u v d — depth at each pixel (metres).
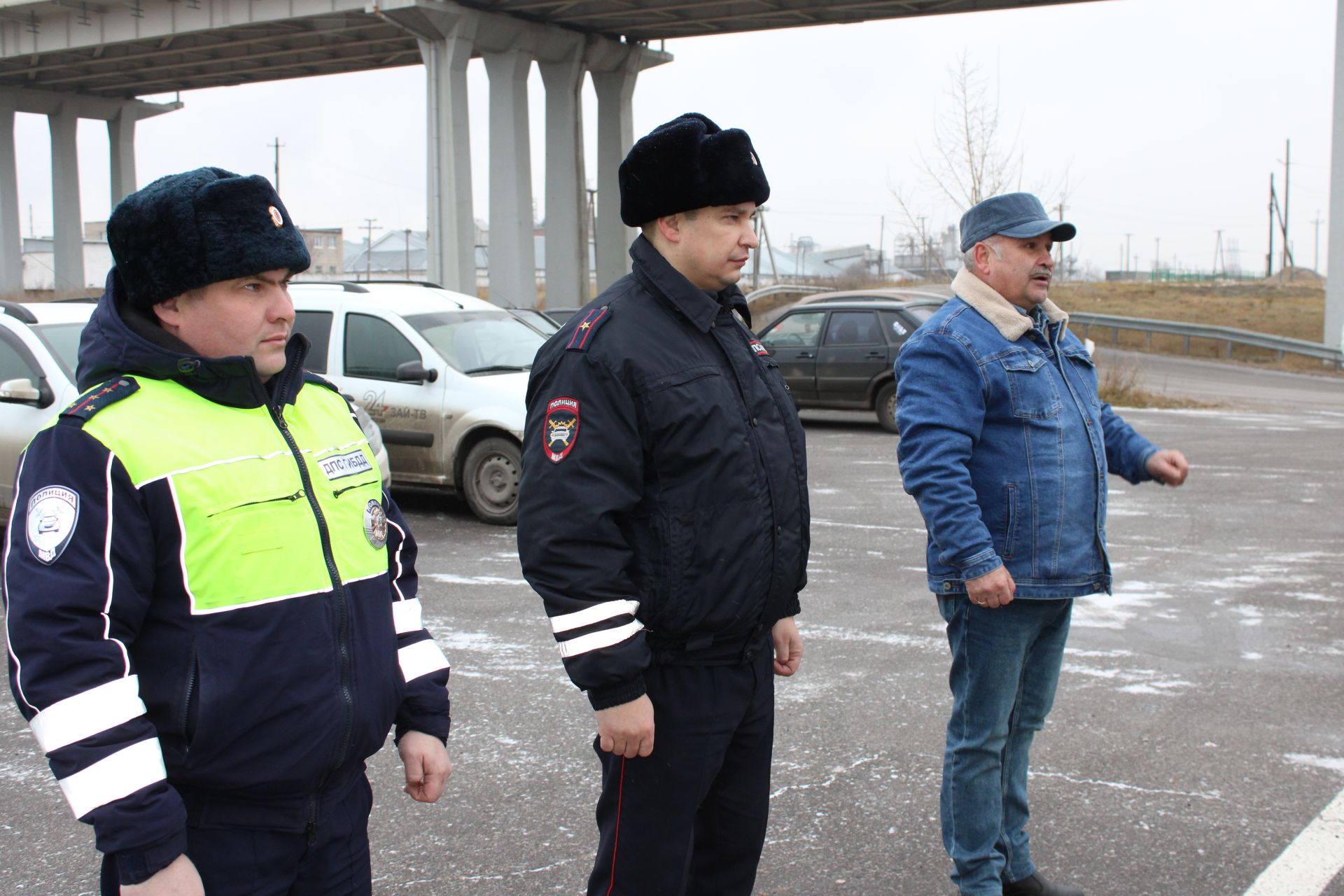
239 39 35.53
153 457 1.70
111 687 1.62
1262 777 3.85
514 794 3.76
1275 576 6.71
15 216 48.69
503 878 3.21
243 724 1.73
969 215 2.99
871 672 4.98
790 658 2.60
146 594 1.70
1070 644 5.41
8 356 7.26
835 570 6.96
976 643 2.88
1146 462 3.06
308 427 1.92
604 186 37.19
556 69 34.28
